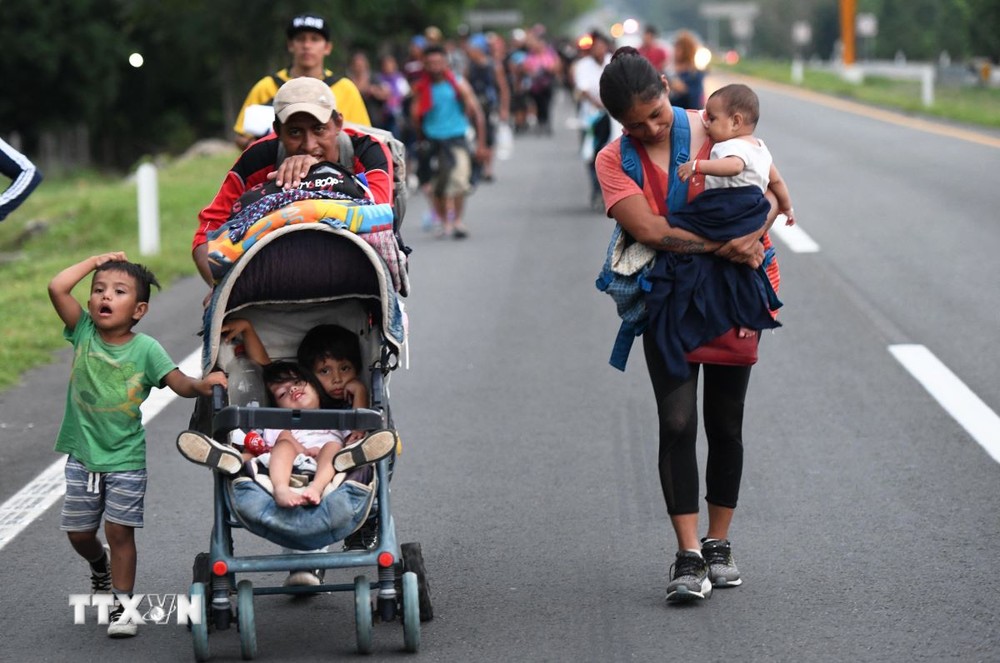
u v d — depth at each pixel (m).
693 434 16.16
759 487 20.45
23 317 36.53
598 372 28.55
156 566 17.91
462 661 14.53
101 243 56.22
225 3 124.75
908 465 21.25
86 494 15.42
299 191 15.30
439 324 33.91
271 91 24.89
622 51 15.97
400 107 73.69
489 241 47.97
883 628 14.91
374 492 14.42
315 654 14.88
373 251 14.80
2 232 63.78
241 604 14.50
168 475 22.30
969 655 14.08
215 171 81.62
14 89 143.25
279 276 14.98
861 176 60.22
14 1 136.75
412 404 26.34
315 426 14.58
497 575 17.27
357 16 128.88
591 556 17.86
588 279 39.69
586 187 65.50
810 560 17.28
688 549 16.06
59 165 150.38
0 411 27.06
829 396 25.64
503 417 25.19
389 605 14.76
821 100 122.62
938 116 96.50
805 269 39.00
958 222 46.19
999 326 31.05
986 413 24.00
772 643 14.65
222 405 14.85
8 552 18.73
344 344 15.49
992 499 19.44
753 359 16.12
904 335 30.52
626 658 14.42
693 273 15.74
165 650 15.21
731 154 15.51
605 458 22.41
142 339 15.30
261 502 14.05
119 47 144.62
